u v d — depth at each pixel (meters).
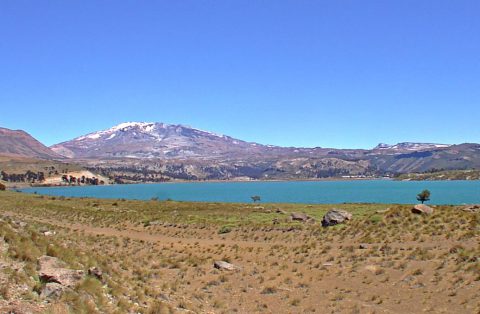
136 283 24.14
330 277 29.31
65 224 61.84
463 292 23.19
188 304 22.09
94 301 17.17
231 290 27.28
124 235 53.66
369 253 34.69
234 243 46.62
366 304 23.31
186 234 54.28
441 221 42.69
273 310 23.02
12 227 25.86
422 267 28.97
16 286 15.88
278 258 36.94
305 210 71.75
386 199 163.38
